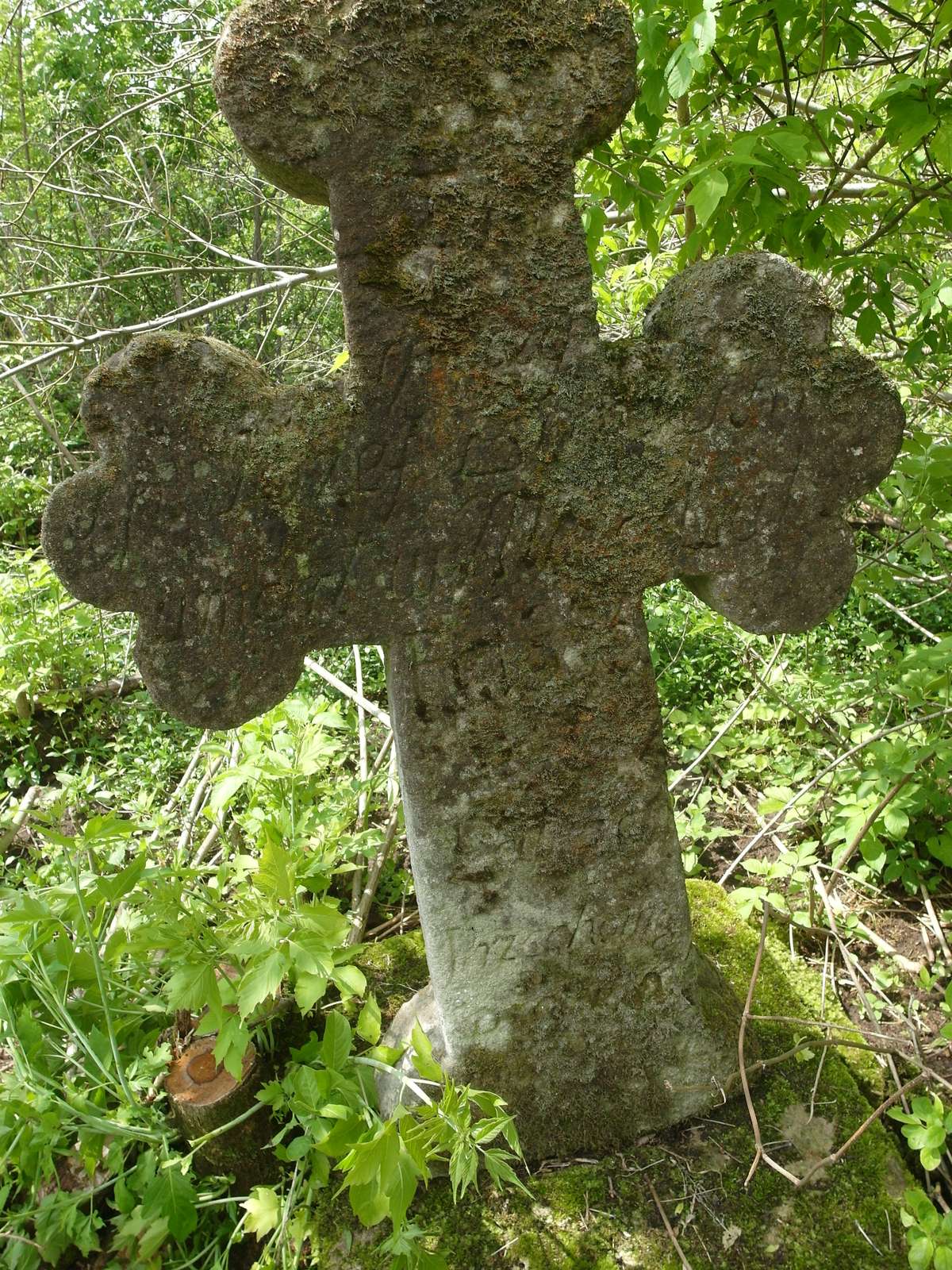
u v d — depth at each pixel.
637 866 1.93
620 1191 1.91
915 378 3.56
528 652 1.77
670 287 1.70
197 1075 1.99
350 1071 2.03
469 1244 1.83
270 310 7.53
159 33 5.38
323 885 2.29
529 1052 1.99
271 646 1.64
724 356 1.69
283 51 1.39
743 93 2.66
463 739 1.78
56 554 1.48
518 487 1.67
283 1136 1.99
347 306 1.53
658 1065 2.04
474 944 1.90
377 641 1.71
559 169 1.55
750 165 2.19
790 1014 2.27
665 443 1.72
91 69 7.14
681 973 2.03
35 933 1.93
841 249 2.62
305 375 5.18
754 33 2.55
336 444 1.57
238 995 1.90
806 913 2.59
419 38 1.44
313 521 1.59
